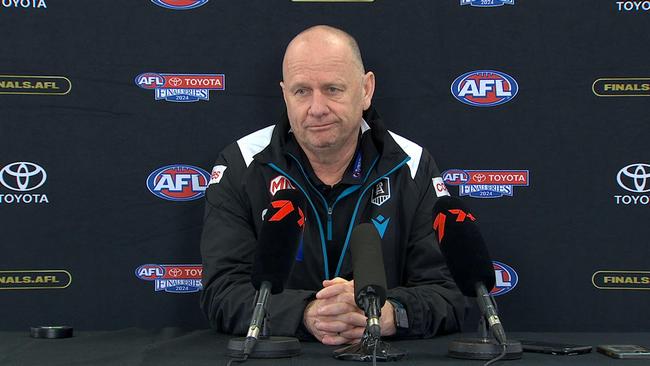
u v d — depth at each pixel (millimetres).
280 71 2846
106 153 2812
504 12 2846
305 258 2520
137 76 2818
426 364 1600
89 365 1649
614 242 2838
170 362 1671
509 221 2855
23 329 2773
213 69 2840
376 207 2562
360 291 1536
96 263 2807
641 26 2830
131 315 2820
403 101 2859
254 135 2705
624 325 2832
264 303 1638
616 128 2838
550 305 2844
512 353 1682
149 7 2816
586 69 2842
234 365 1595
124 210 2820
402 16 2848
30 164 2783
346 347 1775
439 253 2523
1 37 2770
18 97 2779
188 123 2838
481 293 1662
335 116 2348
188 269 2840
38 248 2783
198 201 2846
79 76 2799
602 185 2842
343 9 2844
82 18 2797
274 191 2582
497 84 2852
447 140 2859
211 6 2830
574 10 2834
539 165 2850
